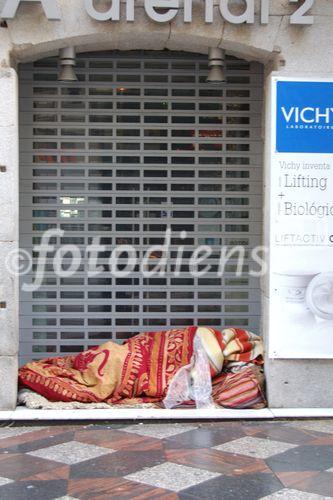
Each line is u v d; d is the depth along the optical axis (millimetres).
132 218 7297
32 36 6422
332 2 6562
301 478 4934
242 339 6996
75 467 5145
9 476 4965
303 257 6559
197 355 6766
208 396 6617
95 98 7246
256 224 7340
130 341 6996
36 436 5883
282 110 6547
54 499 4551
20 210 7199
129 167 7285
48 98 7215
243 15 6398
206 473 5020
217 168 7320
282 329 6559
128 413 6359
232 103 7309
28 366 6797
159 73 7273
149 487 4758
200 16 6504
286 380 6590
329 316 6543
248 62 7297
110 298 7293
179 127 7301
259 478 4930
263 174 7180
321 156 6559
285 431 6031
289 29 6539
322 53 6570
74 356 7164
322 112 6562
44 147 7234
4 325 6434
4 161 6410
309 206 6562
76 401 6578
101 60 7234
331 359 6590
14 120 6438
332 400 6609
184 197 7320
